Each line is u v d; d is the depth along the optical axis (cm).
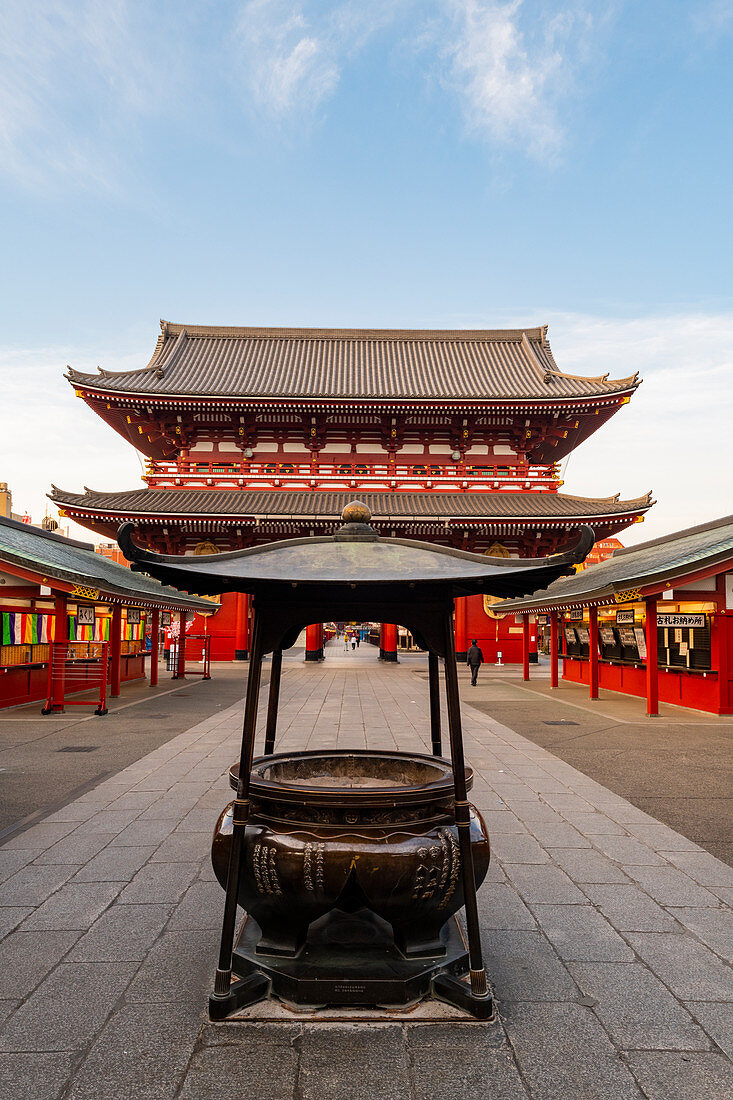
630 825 727
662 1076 323
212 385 3853
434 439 3797
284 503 3394
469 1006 373
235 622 3644
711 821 742
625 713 1645
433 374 4175
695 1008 381
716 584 1584
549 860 620
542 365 4266
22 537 1727
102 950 445
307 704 1816
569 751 1149
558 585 2509
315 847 381
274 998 388
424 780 512
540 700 1933
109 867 594
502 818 750
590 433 4053
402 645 4762
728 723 1471
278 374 4103
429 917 402
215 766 1006
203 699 1906
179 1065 330
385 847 381
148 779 921
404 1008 378
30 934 468
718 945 457
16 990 395
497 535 3478
